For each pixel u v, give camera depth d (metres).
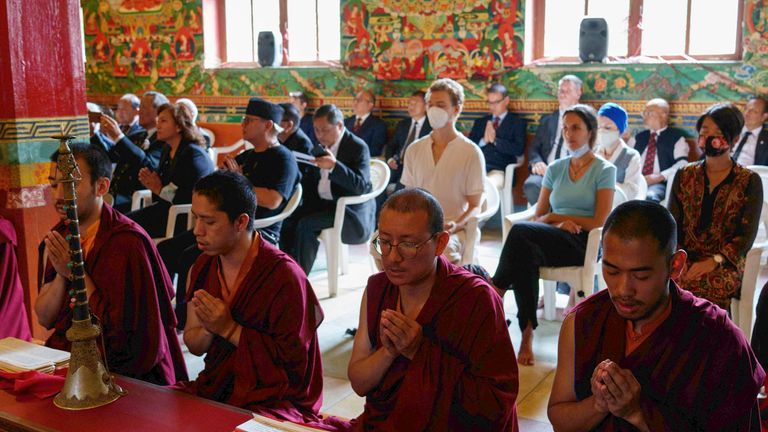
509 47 7.61
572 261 3.93
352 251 6.48
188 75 9.49
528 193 6.92
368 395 2.07
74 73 4.09
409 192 1.97
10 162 3.86
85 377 2.00
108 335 2.55
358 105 8.08
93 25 10.00
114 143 6.09
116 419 1.92
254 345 2.27
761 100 6.28
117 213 2.68
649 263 1.63
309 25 8.94
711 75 6.77
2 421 1.92
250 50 9.45
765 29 6.52
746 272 3.58
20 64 3.84
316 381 2.46
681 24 7.15
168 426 1.88
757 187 3.39
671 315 1.70
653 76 7.00
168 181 5.02
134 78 9.86
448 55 7.92
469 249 4.24
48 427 1.87
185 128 4.98
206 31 9.35
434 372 1.92
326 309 4.76
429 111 4.32
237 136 9.30
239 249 2.37
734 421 1.67
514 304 4.85
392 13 8.12
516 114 7.58
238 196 2.31
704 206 3.46
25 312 3.76
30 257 3.94
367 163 5.32
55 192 2.59
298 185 4.82
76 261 2.00
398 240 1.92
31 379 2.07
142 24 9.67
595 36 7.14
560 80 7.25
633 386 1.62
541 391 3.46
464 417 1.96
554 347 4.05
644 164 6.77
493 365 1.96
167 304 2.74
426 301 2.01
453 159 4.32
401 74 8.18
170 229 4.83
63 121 4.05
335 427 2.21
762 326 2.55
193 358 3.92
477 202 4.29
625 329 1.76
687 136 6.93
